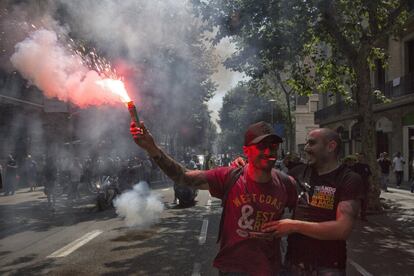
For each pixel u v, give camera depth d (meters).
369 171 9.96
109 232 8.70
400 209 12.09
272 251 2.59
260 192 2.59
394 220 10.14
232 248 2.57
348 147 29.94
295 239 2.94
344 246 2.89
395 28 13.20
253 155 2.54
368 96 12.31
